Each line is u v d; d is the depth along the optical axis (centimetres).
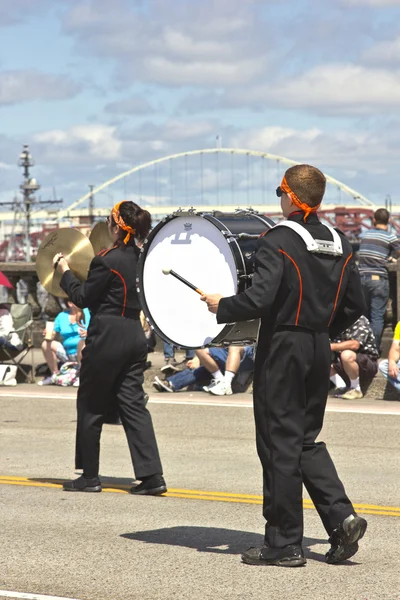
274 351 1588
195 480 2314
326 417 3167
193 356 4003
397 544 1769
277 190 1631
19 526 1895
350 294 1642
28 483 2286
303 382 1593
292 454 1594
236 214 1838
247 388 3744
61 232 2475
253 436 2884
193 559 1667
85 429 2194
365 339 3528
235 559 1666
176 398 3581
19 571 1605
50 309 4728
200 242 1786
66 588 1518
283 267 1570
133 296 2162
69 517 1966
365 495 2158
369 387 3578
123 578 1565
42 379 4075
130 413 2178
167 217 1819
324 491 1606
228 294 1748
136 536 1820
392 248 4081
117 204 2175
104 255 2150
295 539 1617
